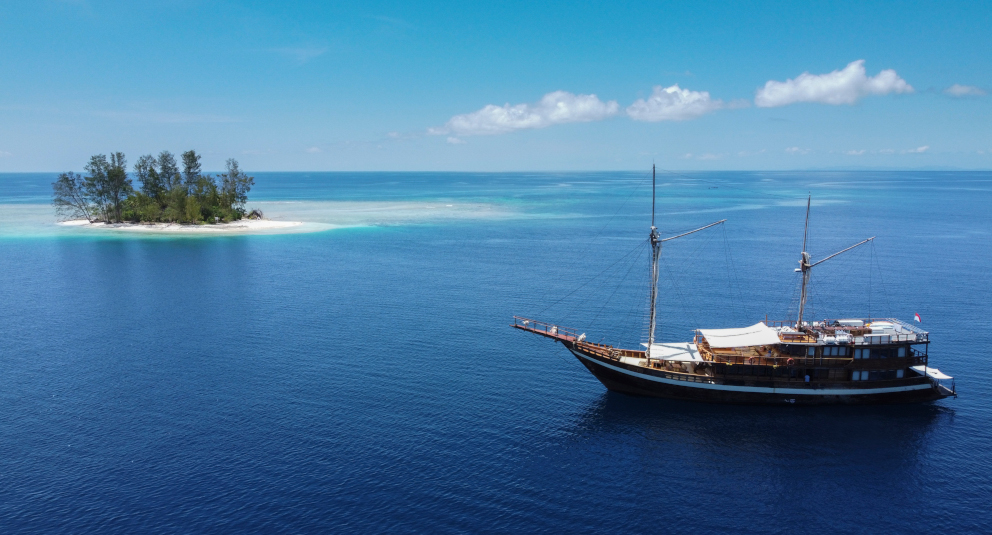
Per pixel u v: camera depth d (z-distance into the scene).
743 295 121.50
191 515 48.81
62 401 69.88
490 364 83.06
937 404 71.19
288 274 141.88
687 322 103.06
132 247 184.75
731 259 163.75
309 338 92.81
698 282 133.88
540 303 115.19
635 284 131.75
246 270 146.75
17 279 135.88
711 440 63.03
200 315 105.62
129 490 52.19
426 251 176.88
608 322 103.06
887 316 105.38
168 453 58.19
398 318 104.19
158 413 66.69
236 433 62.19
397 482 53.69
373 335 94.56
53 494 51.59
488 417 67.00
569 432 64.25
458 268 150.00
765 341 71.31
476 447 60.28
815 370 70.81
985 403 71.00
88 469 55.47
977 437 63.31
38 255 169.25
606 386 75.62
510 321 102.94
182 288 126.62
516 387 75.62
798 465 58.16
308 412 67.12
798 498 52.78
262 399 70.50
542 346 90.75
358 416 66.38
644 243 194.00
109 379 76.38
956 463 58.34
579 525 48.50
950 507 51.44
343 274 142.00
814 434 64.38
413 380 76.88
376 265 153.88
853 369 70.56
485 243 193.75
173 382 75.44
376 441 60.91
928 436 63.69
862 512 50.88
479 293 122.88
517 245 189.38
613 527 48.41
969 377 77.75
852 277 137.62
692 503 51.91
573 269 149.12
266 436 61.56
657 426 66.12
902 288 125.88
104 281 133.75
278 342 90.75
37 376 77.31
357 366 81.38
